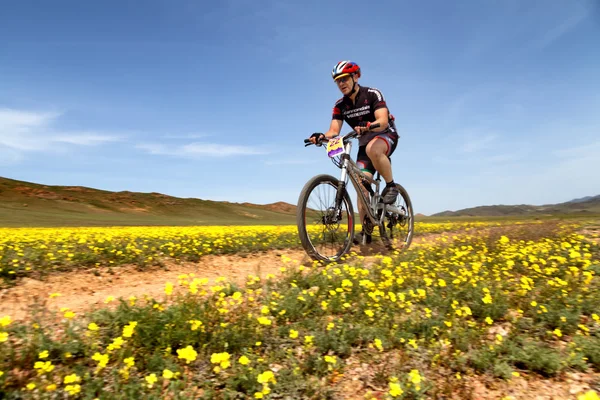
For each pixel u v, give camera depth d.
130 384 1.88
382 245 6.44
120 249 6.00
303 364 2.14
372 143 5.10
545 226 9.09
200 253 5.93
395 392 1.70
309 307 3.04
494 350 2.23
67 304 3.23
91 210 87.75
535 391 1.92
